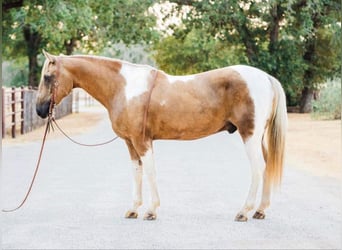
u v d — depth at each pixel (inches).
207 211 271.6
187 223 246.7
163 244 211.3
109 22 1102.4
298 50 1262.3
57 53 1343.5
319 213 266.5
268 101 251.8
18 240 219.1
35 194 319.3
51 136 717.9
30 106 792.9
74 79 261.0
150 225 243.3
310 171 408.5
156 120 251.8
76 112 1451.8
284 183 354.0
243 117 249.6
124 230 234.5
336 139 634.8
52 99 257.9
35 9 784.9
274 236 223.5
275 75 1191.6
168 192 321.7
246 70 254.8
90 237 223.0
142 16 1134.4
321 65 1309.1
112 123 259.0
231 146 609.9
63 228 238.5
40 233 230.1
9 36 1105.4
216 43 1359.5
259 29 1178.0
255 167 249.8
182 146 607.5
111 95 257.8
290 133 735.7
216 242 214.2
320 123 887.1
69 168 426.6
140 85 253.0
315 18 1181.7
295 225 242.5
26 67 1819.6
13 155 512.1
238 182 358.3
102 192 324.5
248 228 237.1
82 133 764.0
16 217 260.4
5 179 374.3
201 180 365.7
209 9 1034.7
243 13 1102.4
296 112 1374.3
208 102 251.3
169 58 1521.9
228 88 251.4
